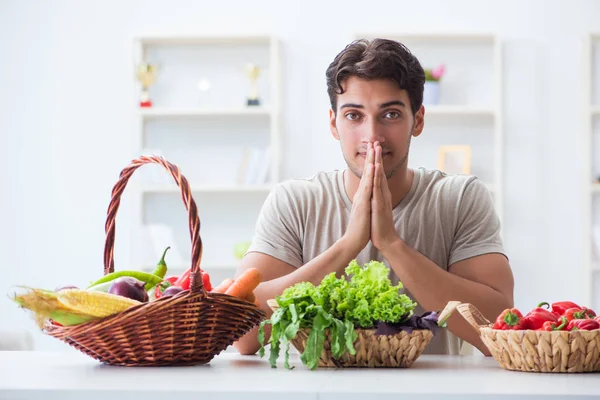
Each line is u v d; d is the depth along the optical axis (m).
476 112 5.00
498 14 5.24
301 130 5.30
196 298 1.50
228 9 5.38
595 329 1.48
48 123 5.43
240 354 1.97
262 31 5.36
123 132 5.41
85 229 5.40
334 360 1.55
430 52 5.21
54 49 5.44
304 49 5.32
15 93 5.44
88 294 1.48
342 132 2.05
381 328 1.52
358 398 1.13
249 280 1.61
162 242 5.16
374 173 2.02
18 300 1.46
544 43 5.21
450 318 2.04
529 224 5.18
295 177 5.29
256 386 1.21
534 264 5.17
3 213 5.43
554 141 5.19
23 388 1.18
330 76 2.06
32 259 5.41
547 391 1.15
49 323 1.58
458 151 5.07
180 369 1.49
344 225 2.25
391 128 2.03
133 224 5.37
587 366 1.46
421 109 2.20
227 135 5.32
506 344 1.48
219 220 5.32
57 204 5.41
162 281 1.70
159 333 1.51
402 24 5.29
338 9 5.32
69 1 5.44
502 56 5.22
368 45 2.03
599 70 5.18
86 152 5.41
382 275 1.56
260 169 5.16
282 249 2.23
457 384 1.24
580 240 5.16
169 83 5.35
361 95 2.01
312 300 1.52
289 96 5.32
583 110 5.06
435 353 2.24
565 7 5.20
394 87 2.00
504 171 5.20
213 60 5.35
